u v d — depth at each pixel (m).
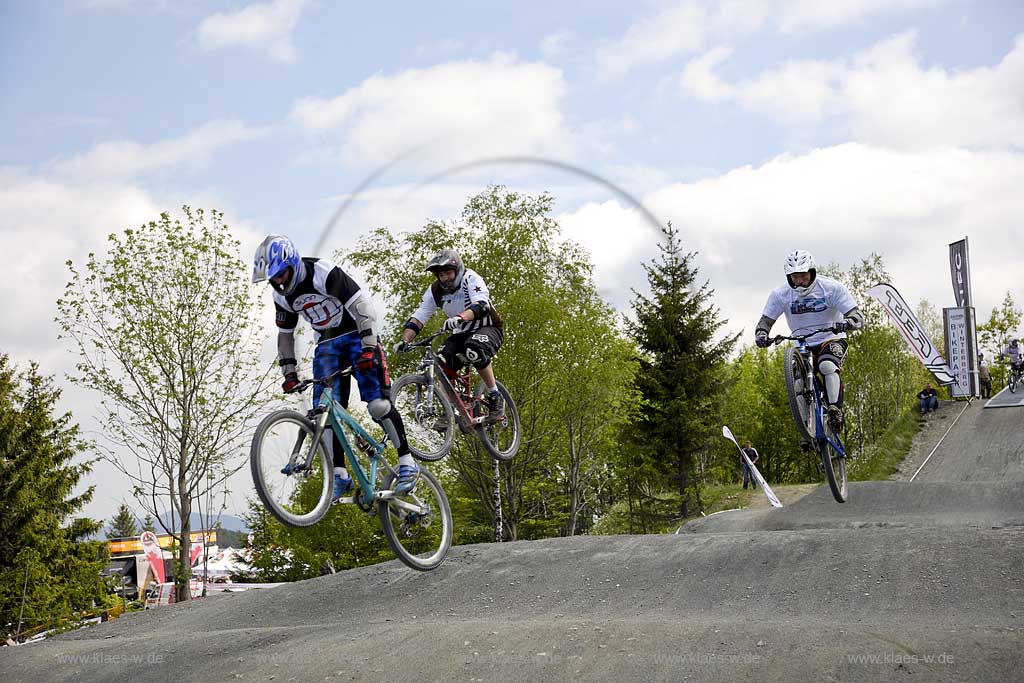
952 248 30.61
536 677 4.88
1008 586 5.84
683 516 34.47
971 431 23.22
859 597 6.05
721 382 36.06
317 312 5.68
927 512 9.91
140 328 20.86
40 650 7.25
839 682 4.36
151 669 6.13
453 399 7.23
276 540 39.97
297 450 5.47
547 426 25.17
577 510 30.83
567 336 24.20
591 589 7.08
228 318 21.48
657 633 5.32
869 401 41.28
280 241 5.39
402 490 5.94
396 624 6.62
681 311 35.59
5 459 29.78
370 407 5.82
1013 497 10.13
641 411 34.50
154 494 21.17
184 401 21.06
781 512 10.75
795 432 51.84
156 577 26.08
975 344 30.47
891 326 40.72
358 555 36.22
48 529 29.64
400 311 23.34
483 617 6.81
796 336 8.30
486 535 32.41
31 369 30.78
